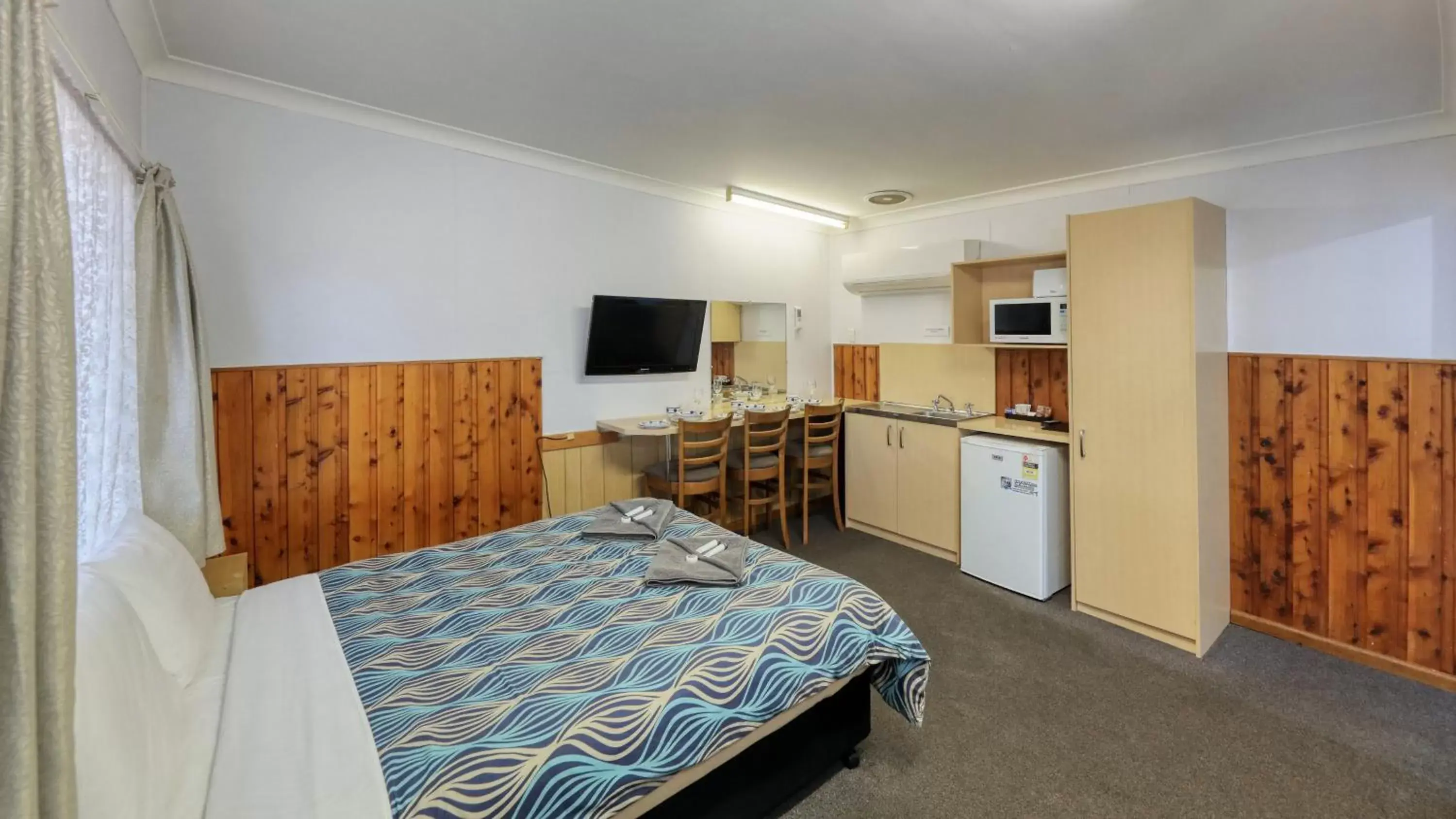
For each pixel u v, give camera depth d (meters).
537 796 1.28
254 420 2.75
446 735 1.36
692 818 1.62
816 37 2.13
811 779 1.97
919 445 4.29
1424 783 2.03
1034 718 2.40
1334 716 2.41
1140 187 3.61
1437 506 2.68
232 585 2.39
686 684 1.58
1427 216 2.71
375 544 3.10
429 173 3.18
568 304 3.75
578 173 3.71
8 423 0.69
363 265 3.01
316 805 1.17
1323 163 2.97
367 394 3.05
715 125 2.99
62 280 0.79
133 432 2.00
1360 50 2.16
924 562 4.11
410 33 2.15
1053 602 3.48
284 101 2.72
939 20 2.01
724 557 2.32
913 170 3.67
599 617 1.95
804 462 4.51
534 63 2.36
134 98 2.24
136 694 1.20
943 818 1.89
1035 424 3.88
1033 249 4.10
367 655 1.72
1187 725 2.35
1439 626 2.68
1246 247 3.19
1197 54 2.21
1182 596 2.93
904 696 2.06
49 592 0.74
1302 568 3.05
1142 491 3.04
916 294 4.78
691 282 4.39
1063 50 2.20
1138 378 3.02
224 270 2.65
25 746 0.68
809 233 5.21
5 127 0.70
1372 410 2.84
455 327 3.31
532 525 2.91
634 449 4.11
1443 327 2.68
